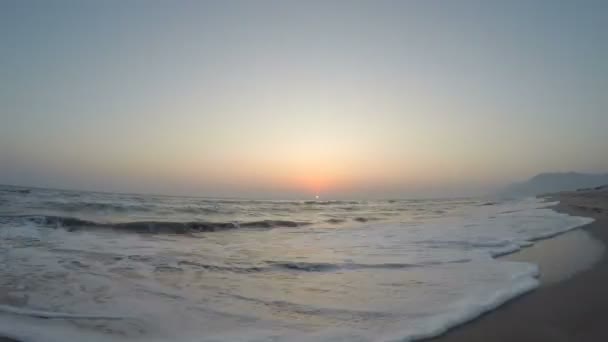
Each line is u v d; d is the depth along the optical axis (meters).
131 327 4.64
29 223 11.93
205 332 4.50
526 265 7.95
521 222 17.00
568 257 8.91
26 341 4.18
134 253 8.94
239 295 6.00
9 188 26.77
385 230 15.08
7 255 8.06
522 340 4.29
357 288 6.43
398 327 4.65
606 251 9.64
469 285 6.50
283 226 16.80
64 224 12.34
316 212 26.08
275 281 6.90
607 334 4.43
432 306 5.42
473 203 46.88
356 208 33.06
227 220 16.92
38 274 6.73
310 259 8.91
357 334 4.43
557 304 5.50
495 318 4.97
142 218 15.50
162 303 5.53
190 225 14.09
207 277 7.07
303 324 4.77
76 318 4.88
